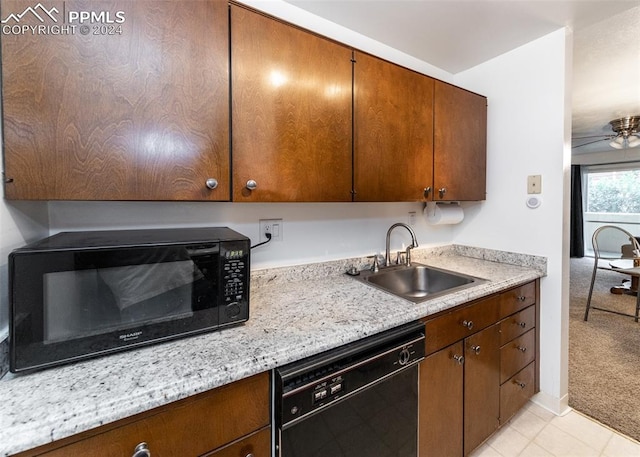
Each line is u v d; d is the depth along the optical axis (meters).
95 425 0.59
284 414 0.81
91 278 0.74
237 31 1.00
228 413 0.76
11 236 0.77
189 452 0.71
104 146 0.81
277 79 1.09
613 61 2.09
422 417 1.18
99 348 0.75
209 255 0.89
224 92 0.98
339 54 1.25
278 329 0.95
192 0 0.92
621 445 1.50
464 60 1.98
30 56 0.73
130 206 1.15
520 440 1.56
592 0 1.40
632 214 5.87
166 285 0.83
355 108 1.31
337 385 0.90
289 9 1.44
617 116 3.48
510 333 1.58
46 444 0.57
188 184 0.93
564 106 1.65
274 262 1.49
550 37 1.69
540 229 1.78
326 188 1.23
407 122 1.50
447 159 1.70
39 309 0.68
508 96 1.88
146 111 0.86
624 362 2.21
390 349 1.04
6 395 0.62
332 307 1.15
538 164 1.77
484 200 2.02
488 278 1.56
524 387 1.69
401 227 1.99
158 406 0.65
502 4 1.43
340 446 0.95
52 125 0.75
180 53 0.90
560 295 1.71
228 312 0.92
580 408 1.76
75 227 1.06
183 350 0.81
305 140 1.17
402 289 1.80
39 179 0.75
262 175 1.07
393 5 1.44
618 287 3.89
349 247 1.75
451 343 1.27
